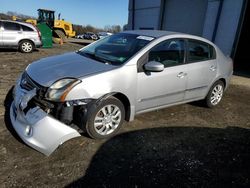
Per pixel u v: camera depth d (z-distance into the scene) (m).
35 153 3.07
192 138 3.90
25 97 3.09
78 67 3.46
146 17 16.94
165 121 4.42
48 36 15.94
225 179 2.96
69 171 2.82
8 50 12.87
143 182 2.76
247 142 3.96
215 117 4.90
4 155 2.97
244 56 14.14
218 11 11.30
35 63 3.84
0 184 2.53
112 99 3.47
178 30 14.53
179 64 4.28
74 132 3.12
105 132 3.54
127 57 3.71
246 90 7.56
